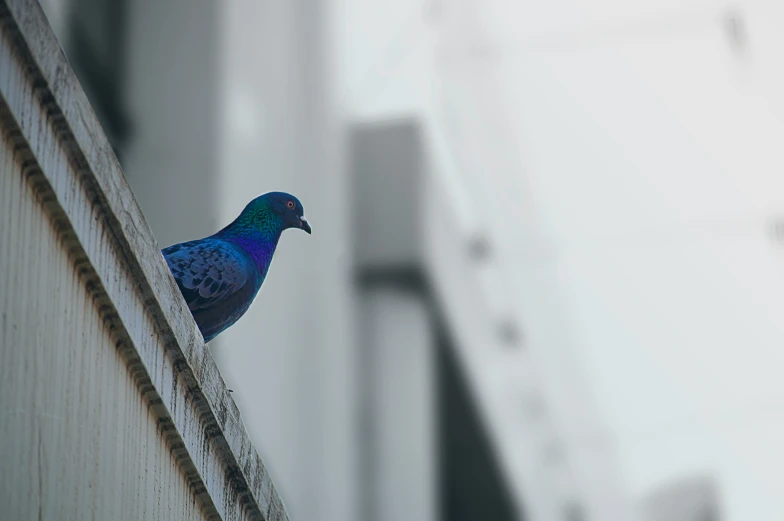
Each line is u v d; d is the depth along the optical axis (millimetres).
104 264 4387
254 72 16656
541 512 26703
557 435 27031
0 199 3811
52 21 14258
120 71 15547
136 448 4555
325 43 19297
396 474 20984
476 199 24859
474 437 24906
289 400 16484
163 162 15219
